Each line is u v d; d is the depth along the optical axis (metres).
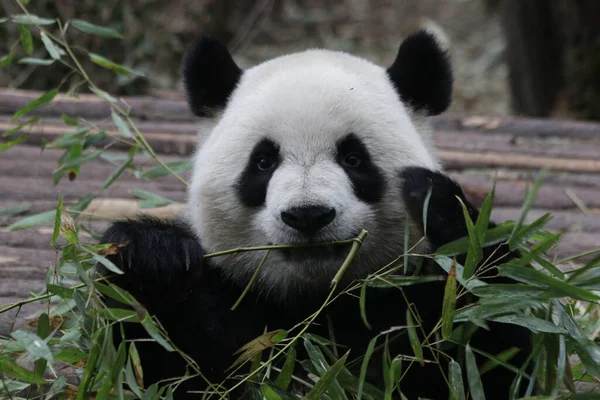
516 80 26.72
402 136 8.74
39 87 21.33
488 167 14.91
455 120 17.09
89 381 7.36
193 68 9.62
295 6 36.72
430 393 8.78
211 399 8.51
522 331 8.18
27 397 7.94
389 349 8.80
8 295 10.12
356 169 8.52
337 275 7.95
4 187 12.98
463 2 40.97
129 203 12.57
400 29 37.53
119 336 8.12
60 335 8.60
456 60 35.25
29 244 11.56
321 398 7.88
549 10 25.17
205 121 9.72
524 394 8.27
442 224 8.02
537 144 16.19
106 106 16.22
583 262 11.45
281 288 8.88
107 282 7.72
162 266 7.90
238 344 8.89
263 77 9.09
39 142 14.77
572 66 24.84
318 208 7.92
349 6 38.00
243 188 8.65
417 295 8.84
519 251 8.75
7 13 21.05
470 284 7.62
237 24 28.31
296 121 8.44
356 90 8.69
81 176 13.77
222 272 9.05
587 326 8.93
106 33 10.50
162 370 8.40
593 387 8.82
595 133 16.62
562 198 13.66
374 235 8.62
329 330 8.57
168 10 25.64
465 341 7.88
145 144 10.55
